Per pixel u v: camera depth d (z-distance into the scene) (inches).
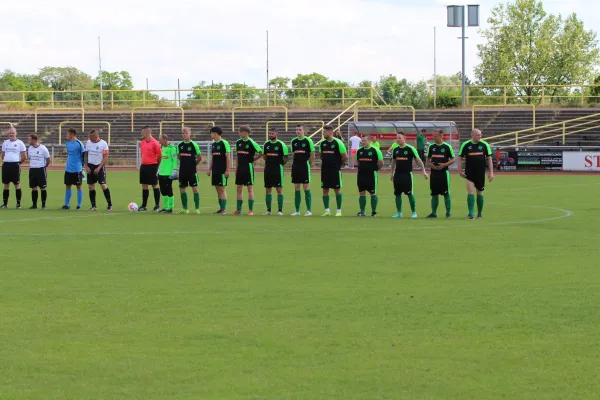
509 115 2406.5
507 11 3353.8
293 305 435.2
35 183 1002.7
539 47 3282.5
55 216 911.0
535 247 650.8
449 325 391.9
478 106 2522.1
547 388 302.0
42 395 295.4
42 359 338.0
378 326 390.3
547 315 411.2
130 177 1729.8
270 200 943.0
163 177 964.6
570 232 753.0
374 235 732.0
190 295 461.1
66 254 613.0
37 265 562.6
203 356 341.7
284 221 858.1
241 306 433.1
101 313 417.4
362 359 337.1
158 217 903.1
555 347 354.3
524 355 342.3
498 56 3334.2
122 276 521.0
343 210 1004.6
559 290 473.4
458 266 558.6
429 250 636.1
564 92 3312.0
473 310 422.6
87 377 315.0
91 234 738.2
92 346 356.8
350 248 647.8
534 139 2287.2
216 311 421.4
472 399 291.1
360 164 917.8
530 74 3331.7
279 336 372.2
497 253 618.5
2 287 484.1
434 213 900.6
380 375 316.8
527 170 1907.0
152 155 971.3
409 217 908.6
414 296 457.4
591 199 1147.9
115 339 368.2
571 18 3358.8
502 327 387.9
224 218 892.6
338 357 339.9
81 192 1007.0
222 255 609.0
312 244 671.1
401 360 335.6
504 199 1152.8
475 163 885.8
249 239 703.1
